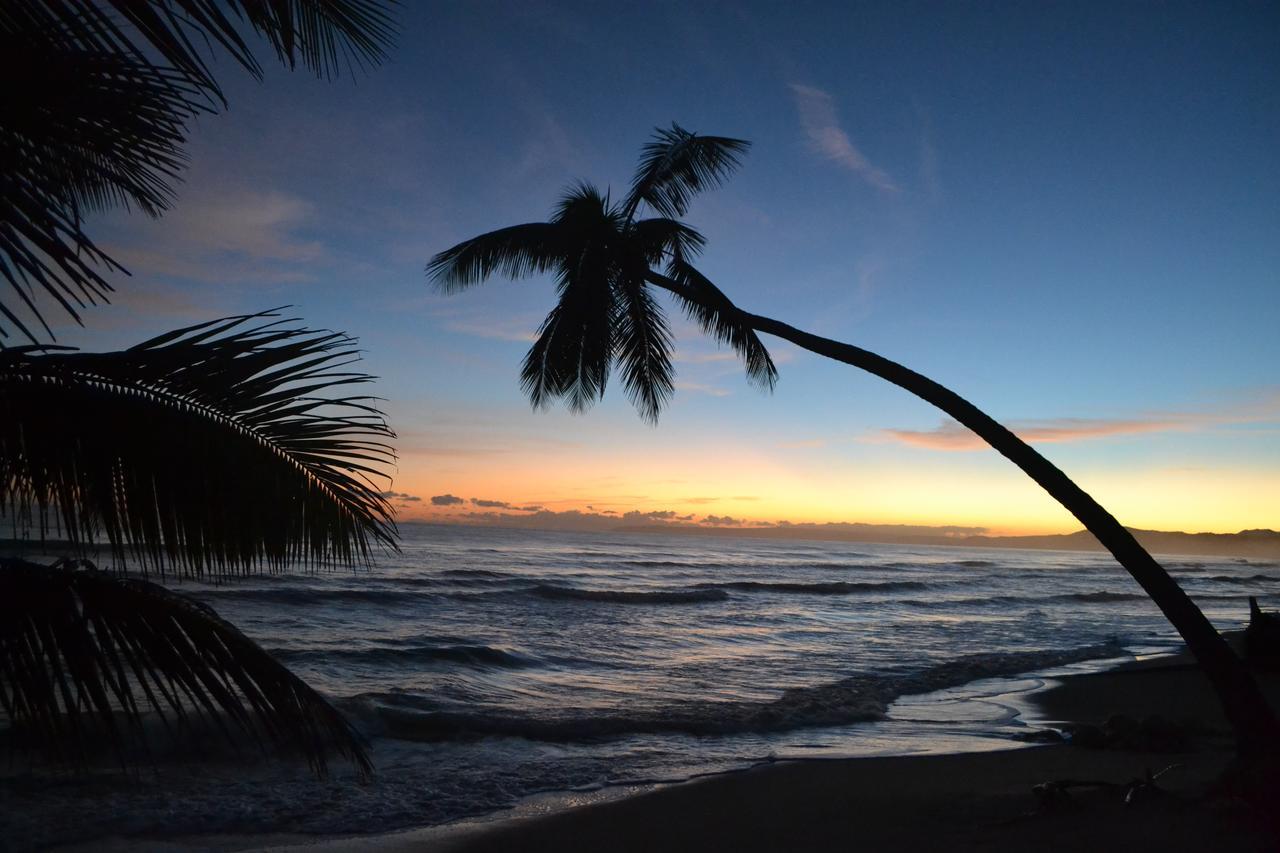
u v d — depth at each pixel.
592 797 7.61
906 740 10.56
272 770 8.00
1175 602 6.12
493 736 10.09
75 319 2.01
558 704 12.44
